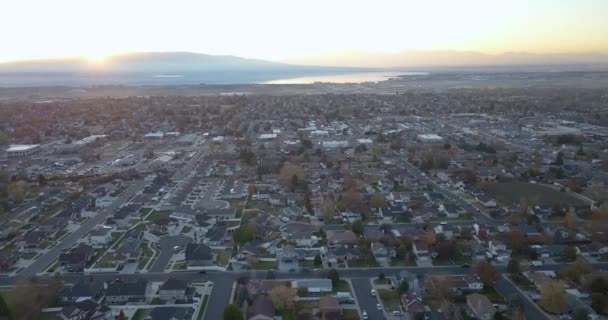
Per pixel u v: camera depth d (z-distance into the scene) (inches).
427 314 3841.0
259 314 3740.2
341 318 3814.0
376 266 4798.2
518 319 3651.6
